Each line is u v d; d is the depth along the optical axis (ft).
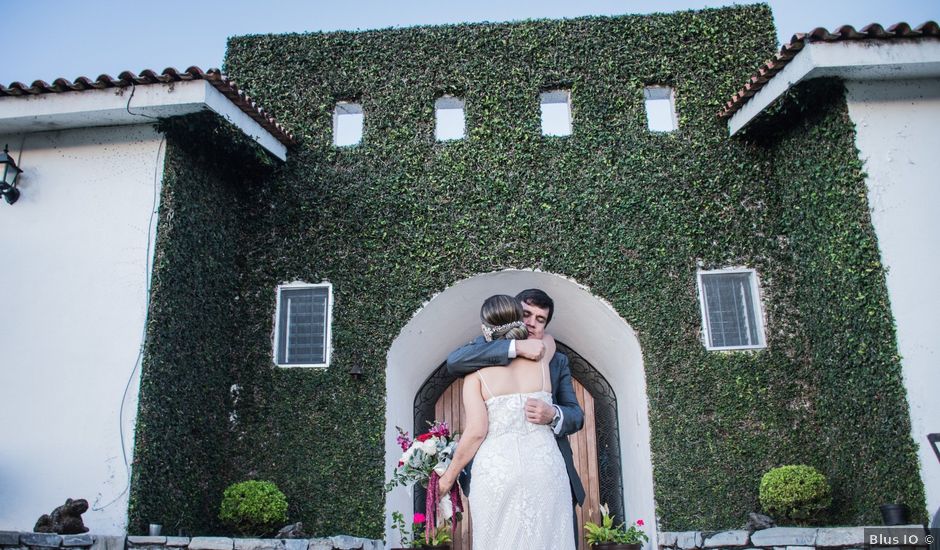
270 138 31.53
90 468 24.44
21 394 25.43
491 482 9.85
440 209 31.78
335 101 34.17
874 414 25.07
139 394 24.97
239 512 26.45
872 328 25.23
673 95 33.19
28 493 24.39
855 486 25.88
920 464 23.44
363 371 29.86
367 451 28.89
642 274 30.48
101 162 27.84
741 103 30.78
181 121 27.48
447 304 31.96
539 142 32.42
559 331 36.52
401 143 32.86
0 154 26.81
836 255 27.07
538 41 34.04
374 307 30.71
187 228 28.04
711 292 30.53
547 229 31.19
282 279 31.45
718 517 27.53
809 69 26.13
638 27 33.96
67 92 27.07
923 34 25.80
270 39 35.09
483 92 33.42
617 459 35.68
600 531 28.96
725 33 33.76
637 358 30.40
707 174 31.53
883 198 26.00
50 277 26.63
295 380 29.96
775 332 29.50
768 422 28.48
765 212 30.96
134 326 25.77
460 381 38.04
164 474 25.43
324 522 28.12
